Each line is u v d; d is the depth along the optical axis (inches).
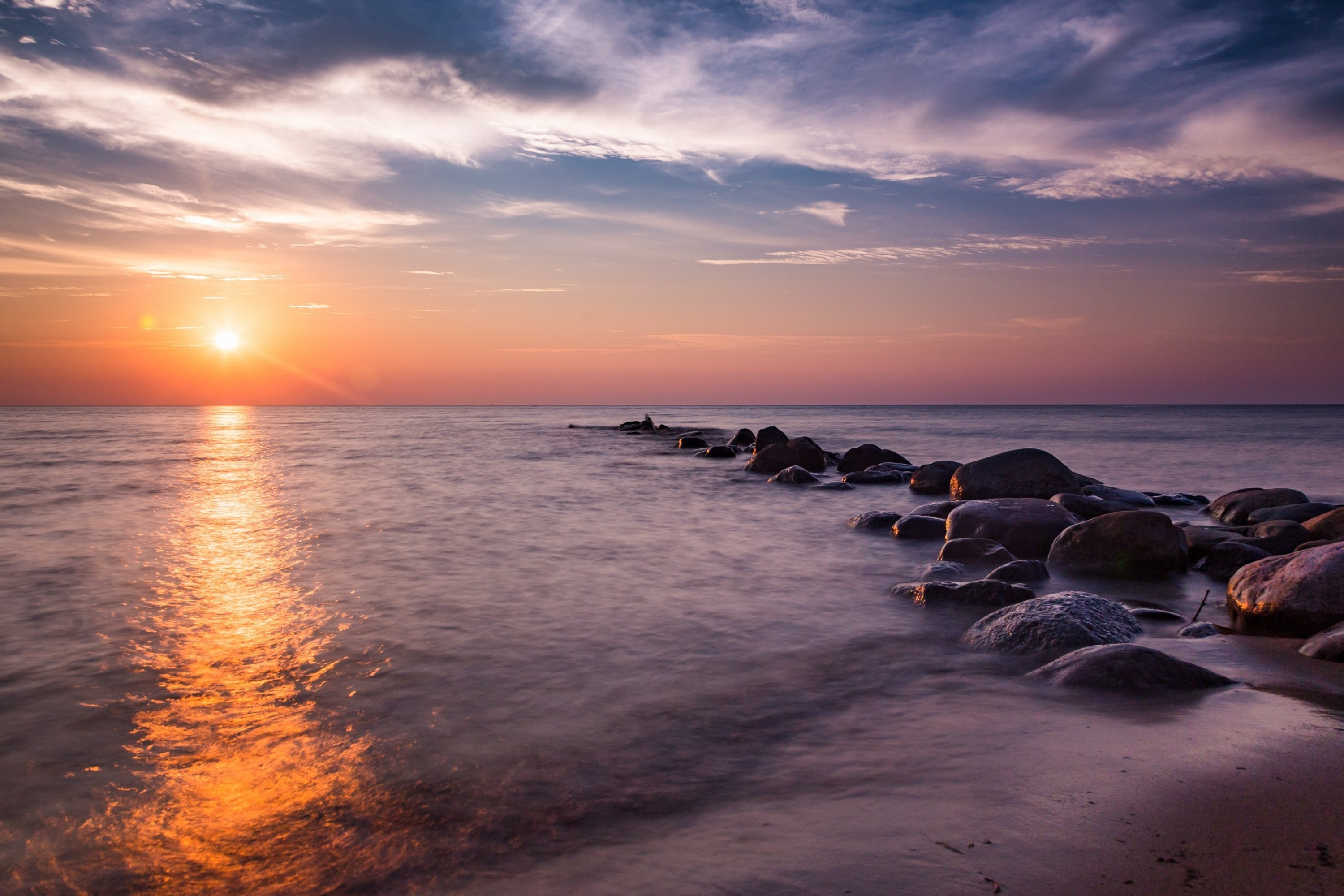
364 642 261.6
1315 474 967.6
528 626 282.4
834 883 118.0
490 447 1502.2
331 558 414.3
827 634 273.4
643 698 208.7
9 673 230.5
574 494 735.7
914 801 145.6
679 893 116.8
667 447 1534.2
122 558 414.9
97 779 161.8
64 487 772.0
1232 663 231.3
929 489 738.2
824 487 799.1
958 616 297.6
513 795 153.0
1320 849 122.5
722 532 514.0
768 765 165.6
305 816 145.7
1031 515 454.6
